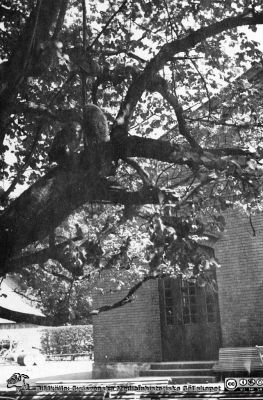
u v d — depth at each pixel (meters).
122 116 5.86
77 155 5.03
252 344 11.20
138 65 7.86
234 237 11.61
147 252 4.95
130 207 5.11
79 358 19.98
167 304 12.95
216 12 7.77
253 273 11.45
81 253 5.12
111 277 8.12
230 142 7.39
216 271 11.76
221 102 7.62
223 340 11.60
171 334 12.70
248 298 11.48
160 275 6.13
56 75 6.60
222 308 11.69
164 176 6.35
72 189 4.89
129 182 6.30
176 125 7.61
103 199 5.13
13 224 4.57
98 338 13.55
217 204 5.76
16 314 5.77
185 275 5.85
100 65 7.00
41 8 5.03
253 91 7.40
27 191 4.73
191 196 5.29
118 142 5.38
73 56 6.39
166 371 11.22
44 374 13.09
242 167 5.30
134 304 13.30
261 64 7.77
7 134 7.23
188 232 4.79
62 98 6.92
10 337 18.50
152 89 6.85
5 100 4.91
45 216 4.68
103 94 7.57
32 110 5.95
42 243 5.47
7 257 4.56
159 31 8.20
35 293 7.43
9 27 6.80
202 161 5.28
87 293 7.52
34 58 5.02
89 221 6.05
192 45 6.49
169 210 4.80
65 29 7.23
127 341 13.22
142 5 7.77
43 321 5.85
